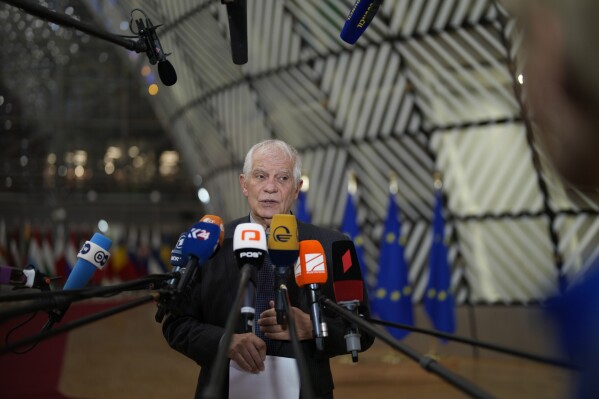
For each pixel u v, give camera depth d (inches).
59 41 1175.0
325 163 567.8
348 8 507.8
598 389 29.0
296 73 562.3
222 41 597.3
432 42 492.4
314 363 108.7
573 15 25.3
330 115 555.2
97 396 324.5
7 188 1600.6
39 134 1615.4
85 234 1563.7
